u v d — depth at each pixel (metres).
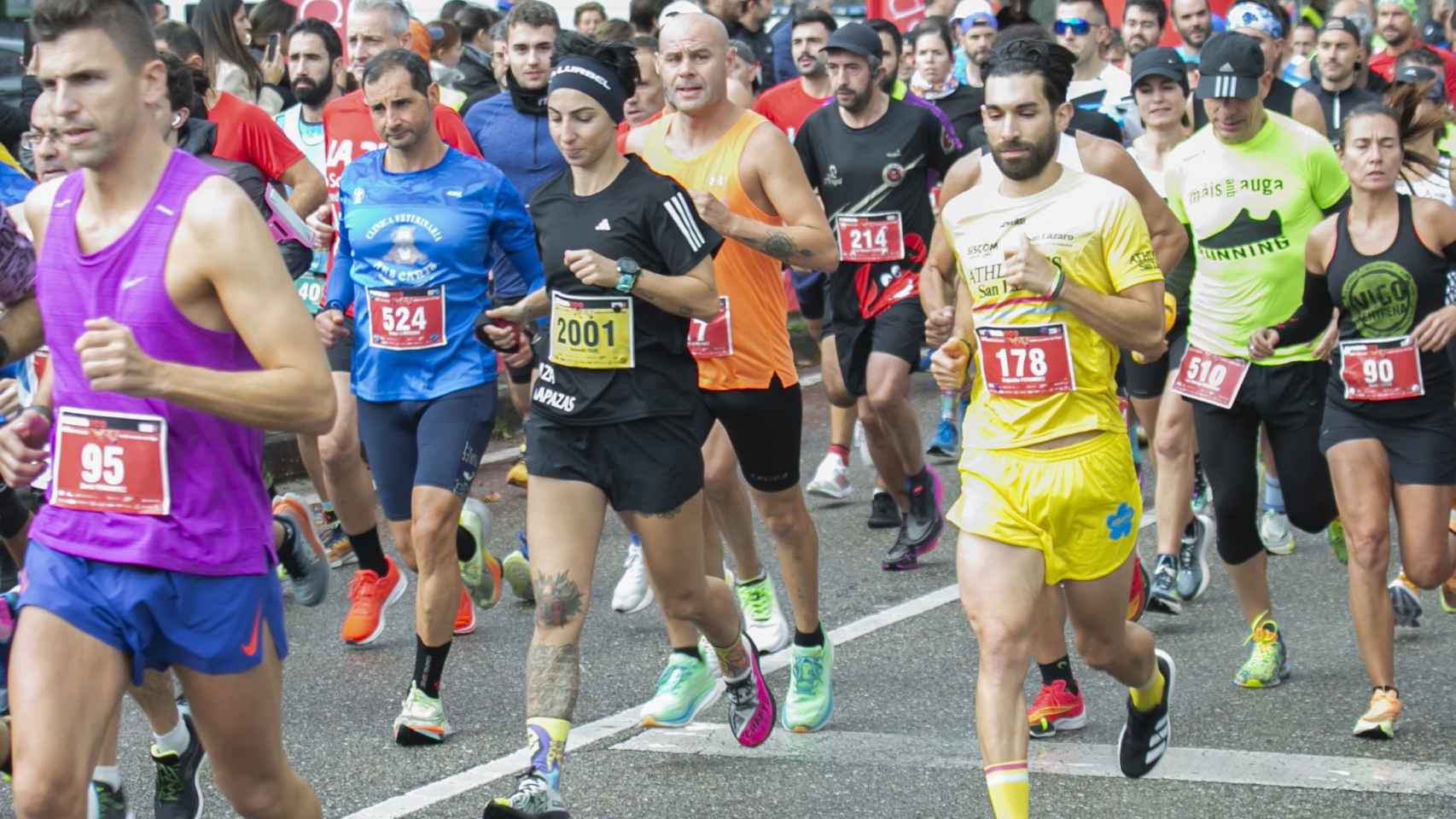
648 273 6.78
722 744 7.84
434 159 8.55
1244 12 11.47
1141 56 11.04
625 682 8.81
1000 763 6.09
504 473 14.12
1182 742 7.77
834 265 8.05
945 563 11.17
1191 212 9.48
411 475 8.55
